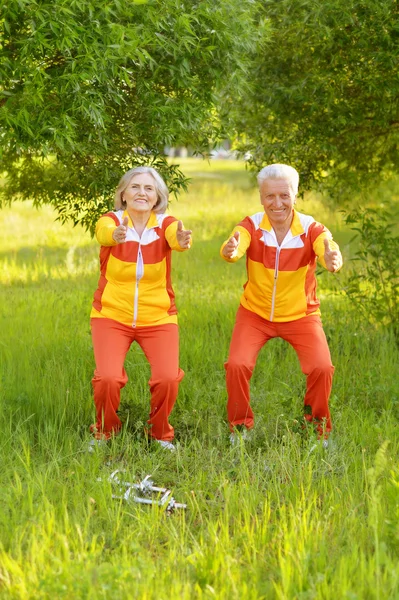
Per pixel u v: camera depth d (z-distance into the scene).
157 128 5.23
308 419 4.82
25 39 4.44
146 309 4.55
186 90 5.29
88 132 5.08
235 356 4.64
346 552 3.33
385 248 6.80
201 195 20.30
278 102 6.66
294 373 5.89
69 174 5.73
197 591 3.03
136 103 5.27
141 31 4.62
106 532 3.59
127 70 4.66
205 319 7.40
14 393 5.23
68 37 4.35
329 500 3.78
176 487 4.21
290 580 3.03
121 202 4.59
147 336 4.61
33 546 3.19
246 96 6.83
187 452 4.56
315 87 6.29
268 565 3.25
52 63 4.84
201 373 5.91
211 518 3.67
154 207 4.57
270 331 4.75
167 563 3.18
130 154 5.61
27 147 4.66
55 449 4.31
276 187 4.46
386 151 7.67
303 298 4.65
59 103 4.67
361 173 7.71
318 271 7.12
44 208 17.14
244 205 18.58
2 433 4.57
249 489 3.91
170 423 5.10
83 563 3.12
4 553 3.14
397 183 10.59
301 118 6.83
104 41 4.46
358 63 6.32
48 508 3.57
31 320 7.23
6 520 3.50
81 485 3.94
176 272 10.28
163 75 5.25
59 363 5.93
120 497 3.84
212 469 4.21
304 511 3.56
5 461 4.22
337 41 6.16
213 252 12.19
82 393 5.33
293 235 4.56
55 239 13.33
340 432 4.88
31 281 9.90
